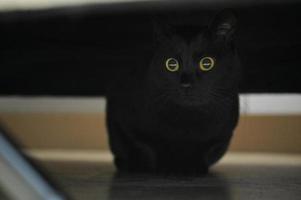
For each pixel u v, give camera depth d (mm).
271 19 1107
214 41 847
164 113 865
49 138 1471
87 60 1241
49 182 271
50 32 1171
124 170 931
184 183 744
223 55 853
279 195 635
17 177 264
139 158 908
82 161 1150
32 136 1482
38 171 271
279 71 1168
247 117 1372
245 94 1276
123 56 1226
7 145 267
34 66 1264
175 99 846
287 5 1090
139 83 892
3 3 1021
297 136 1363
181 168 907
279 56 1157
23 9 1032
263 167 1013
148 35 1177
